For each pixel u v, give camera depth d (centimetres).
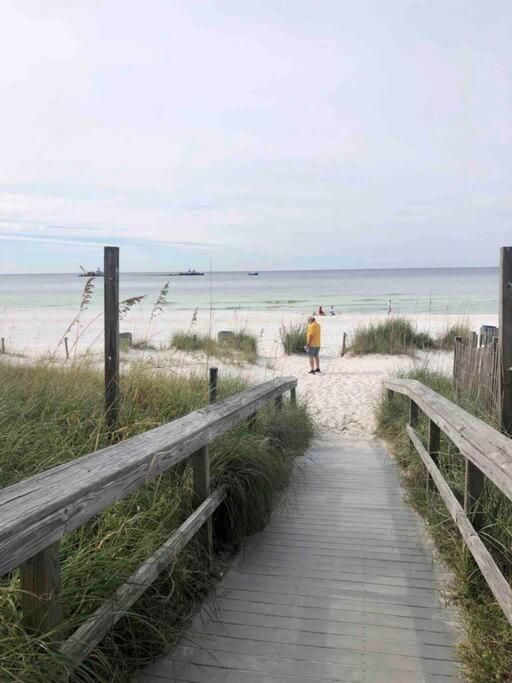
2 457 340
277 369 1420
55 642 176
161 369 671
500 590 232
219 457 378
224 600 303
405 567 344
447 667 245
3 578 230
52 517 175
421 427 573
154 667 244
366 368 1418
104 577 227
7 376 545
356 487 509
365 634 271
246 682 235
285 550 370
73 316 3200
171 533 281
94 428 429
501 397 418
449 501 341
